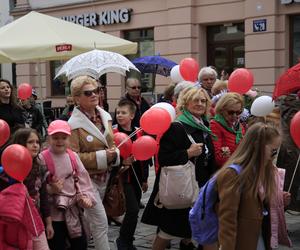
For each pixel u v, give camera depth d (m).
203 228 4.15
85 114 5.62
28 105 11.65
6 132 5.37
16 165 4.33
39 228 4.53
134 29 21.08
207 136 5.70
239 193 3.78
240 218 3.80
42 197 4.88
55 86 24.05
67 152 5.16
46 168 4.96
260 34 17.27
